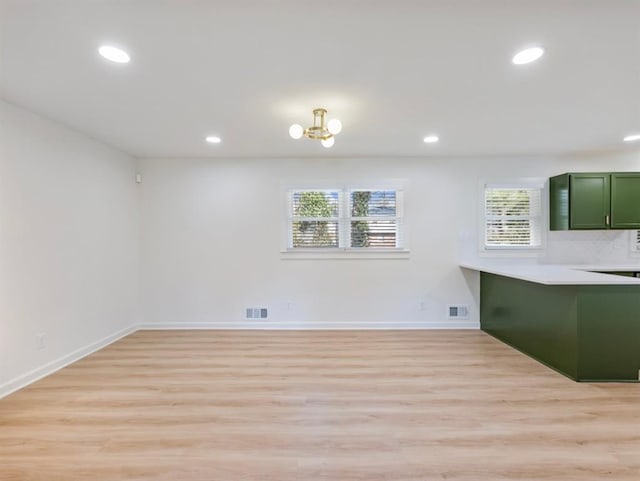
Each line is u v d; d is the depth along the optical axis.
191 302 4.50
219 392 2.62
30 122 2.81
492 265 4.39
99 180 3.70
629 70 2.16
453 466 1.76
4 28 1.68
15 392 2.61
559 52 1.94
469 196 4.45
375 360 3.30
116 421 2.20
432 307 4.48
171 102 2.63
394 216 4.49
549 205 4.42
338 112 2.84
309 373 2.99
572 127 3.27
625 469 1.73
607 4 1.53
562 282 2.70
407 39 1.81
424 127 3.24
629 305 2.74
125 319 4.19
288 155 4.36
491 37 1.79
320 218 4.51
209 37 1.78
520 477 1.68
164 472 1.72
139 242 4.47
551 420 2.19
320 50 1.91
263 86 2.36
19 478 1.68
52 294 3.04
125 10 1.55
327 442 1.97
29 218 2.81
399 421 2.19
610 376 2.75
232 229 4.49
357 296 4.49
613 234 4.43
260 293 4.50
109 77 2.22
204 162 4.47
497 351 3.56
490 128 3.30
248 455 1.85
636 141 3.77
